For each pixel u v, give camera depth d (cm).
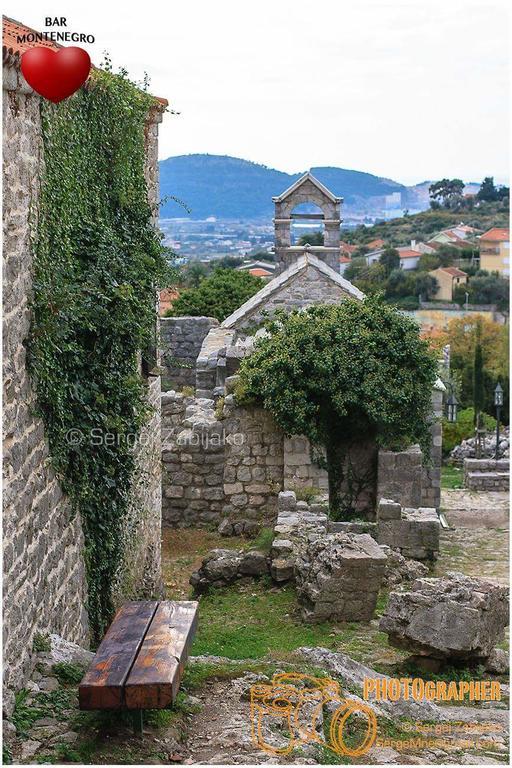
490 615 1107
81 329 1043
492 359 5578
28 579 879
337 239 3447
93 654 941
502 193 13200
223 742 793
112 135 1218
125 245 1239
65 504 1023
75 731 788
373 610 1373
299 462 1978
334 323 2034
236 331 2752
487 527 2305
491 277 8456
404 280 8512
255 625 1389
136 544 1382
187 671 945
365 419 2031
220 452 2005
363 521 1953
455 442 4128
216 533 1988
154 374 1501
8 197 842
